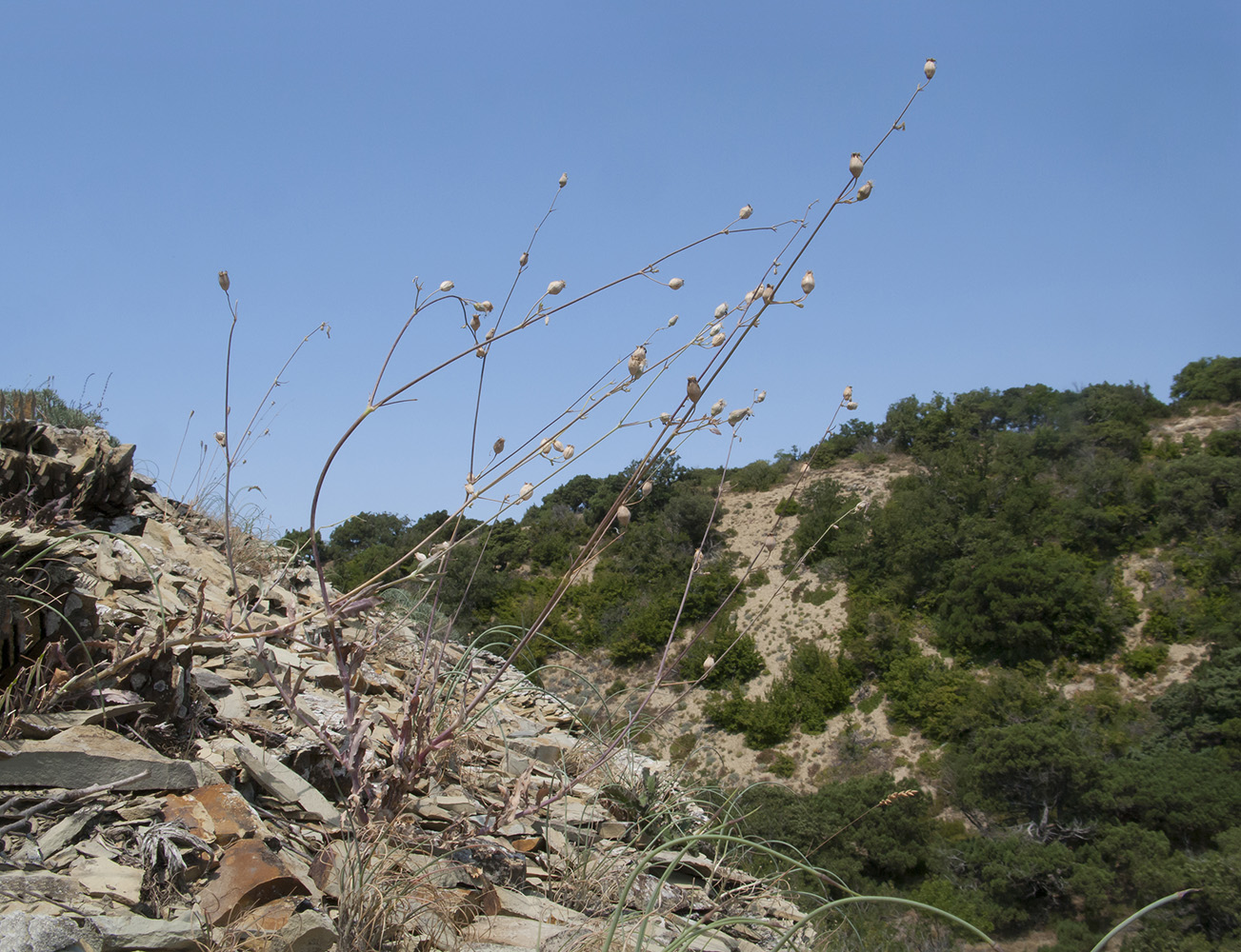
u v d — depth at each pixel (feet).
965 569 120.98
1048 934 63.77
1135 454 153.48
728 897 11.44
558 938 7.89
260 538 22.89
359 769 8.38
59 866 6.71
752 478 159.74
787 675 115.96
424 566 8.45
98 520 16.60
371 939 6.81
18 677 8.48
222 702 11.00
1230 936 54.08
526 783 9.05
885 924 12.00
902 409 173.99
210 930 6.37
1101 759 82.94
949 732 102.73
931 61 7.26
